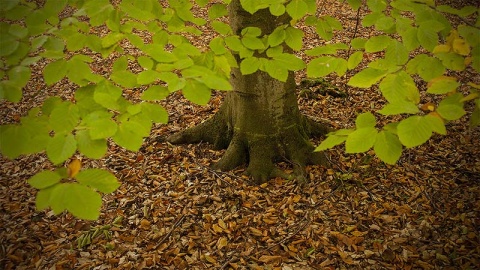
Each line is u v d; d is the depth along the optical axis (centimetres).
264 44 224
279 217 376
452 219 358
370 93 600
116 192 414
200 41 789
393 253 327
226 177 430
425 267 312
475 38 162
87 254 342
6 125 145
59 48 179
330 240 346
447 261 315
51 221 383
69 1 207
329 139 157
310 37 822
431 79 161
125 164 458
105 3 203
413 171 425
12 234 366
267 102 418
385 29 179
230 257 335
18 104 625
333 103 574
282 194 404
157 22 223
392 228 354
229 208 389
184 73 161
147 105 160
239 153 444
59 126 142
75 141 135
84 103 163
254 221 371
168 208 392
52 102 182
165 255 338
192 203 396
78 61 173
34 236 364
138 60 176
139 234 363
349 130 160
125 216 384
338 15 920
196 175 436
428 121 134
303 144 443
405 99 156
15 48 169
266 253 337
